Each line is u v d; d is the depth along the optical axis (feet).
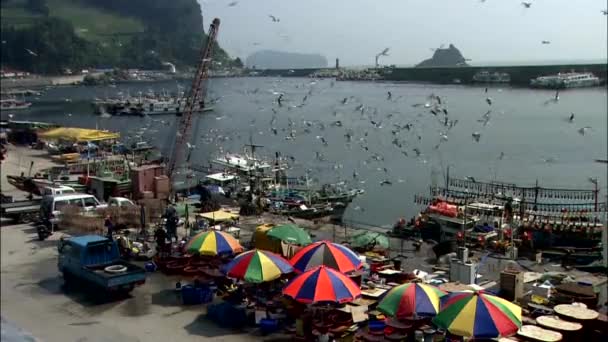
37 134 227.81
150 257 85.66
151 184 128.47
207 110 392.88
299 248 78.79
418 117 307.37
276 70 419.74
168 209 93.86
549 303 66.03
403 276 75.00
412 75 545.03
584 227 108.78
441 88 540.93
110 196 125.90
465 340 54.24
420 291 54.44
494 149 285.02
